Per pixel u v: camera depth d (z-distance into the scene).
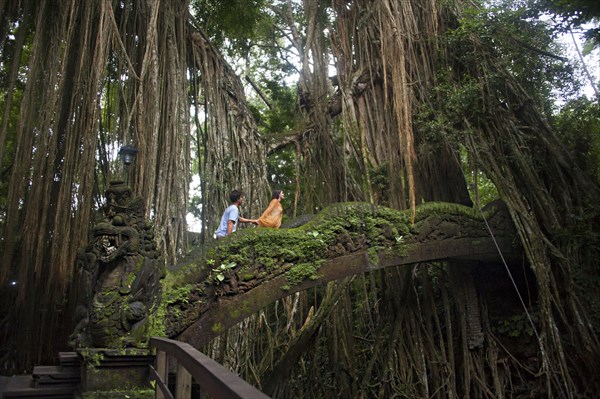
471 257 10.18
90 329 5.71
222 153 11.31
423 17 12.34
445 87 11.21
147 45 9.67
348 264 8.35
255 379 10.30
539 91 11.81
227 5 15.12
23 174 8.78
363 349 11.60
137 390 5.38
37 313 9.27
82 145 9.22
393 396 10.05
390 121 11.84
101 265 5.94
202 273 6.90
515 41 11.41
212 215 10.78
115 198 6.12
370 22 12.96
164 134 10.18
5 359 9.18
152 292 6.13
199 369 2.28
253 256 7.39
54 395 5.74
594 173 11.31
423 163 11.64
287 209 17.27
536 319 10.70
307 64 14.01
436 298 12.19
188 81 12.52
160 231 9.37
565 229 10.24
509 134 10.78
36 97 9.71
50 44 10.14
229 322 6.99
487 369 11.08
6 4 10.16
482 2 12.16
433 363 10.55
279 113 19.39
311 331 10.67
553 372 9.52
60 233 8.73
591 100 11.53
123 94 9.94
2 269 8.33
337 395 10.88
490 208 10.52
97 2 9.88
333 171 12.83
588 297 9.88
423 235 9.34
